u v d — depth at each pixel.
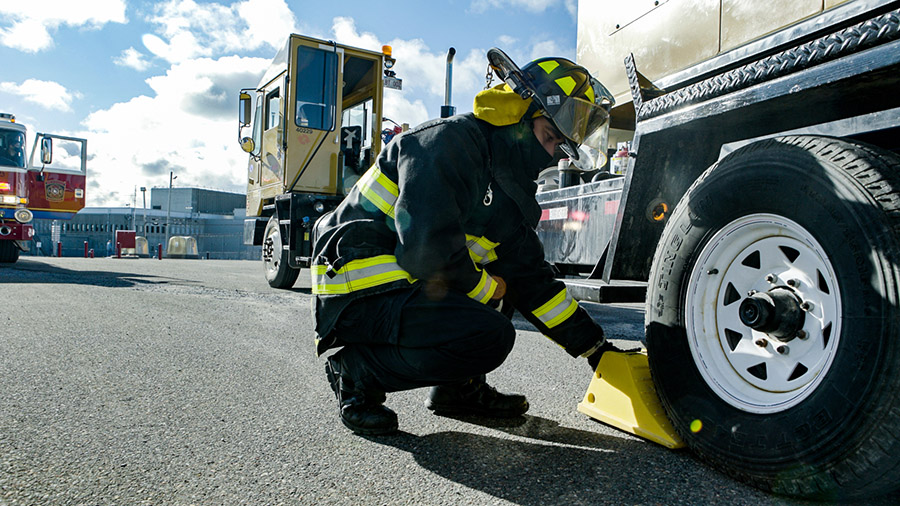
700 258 1.77
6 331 3.61
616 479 1.61
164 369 2.80
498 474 1.64
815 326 1.49
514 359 3.25
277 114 7.21
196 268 12.30
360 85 7.77
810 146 1.51
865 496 1.37
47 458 1.69
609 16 3.08
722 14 2.34
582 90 1.82
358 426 1.94
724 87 1.81
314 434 1.96
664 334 1.84
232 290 6.85
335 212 2.02
